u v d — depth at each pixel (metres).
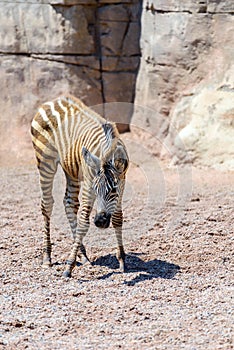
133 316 10.82
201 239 14.69
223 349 9.50
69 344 9.80
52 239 15.12
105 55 24.41
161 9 22.92
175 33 22.70
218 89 21.88
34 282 12.52
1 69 25.03
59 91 24.42
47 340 9.97
